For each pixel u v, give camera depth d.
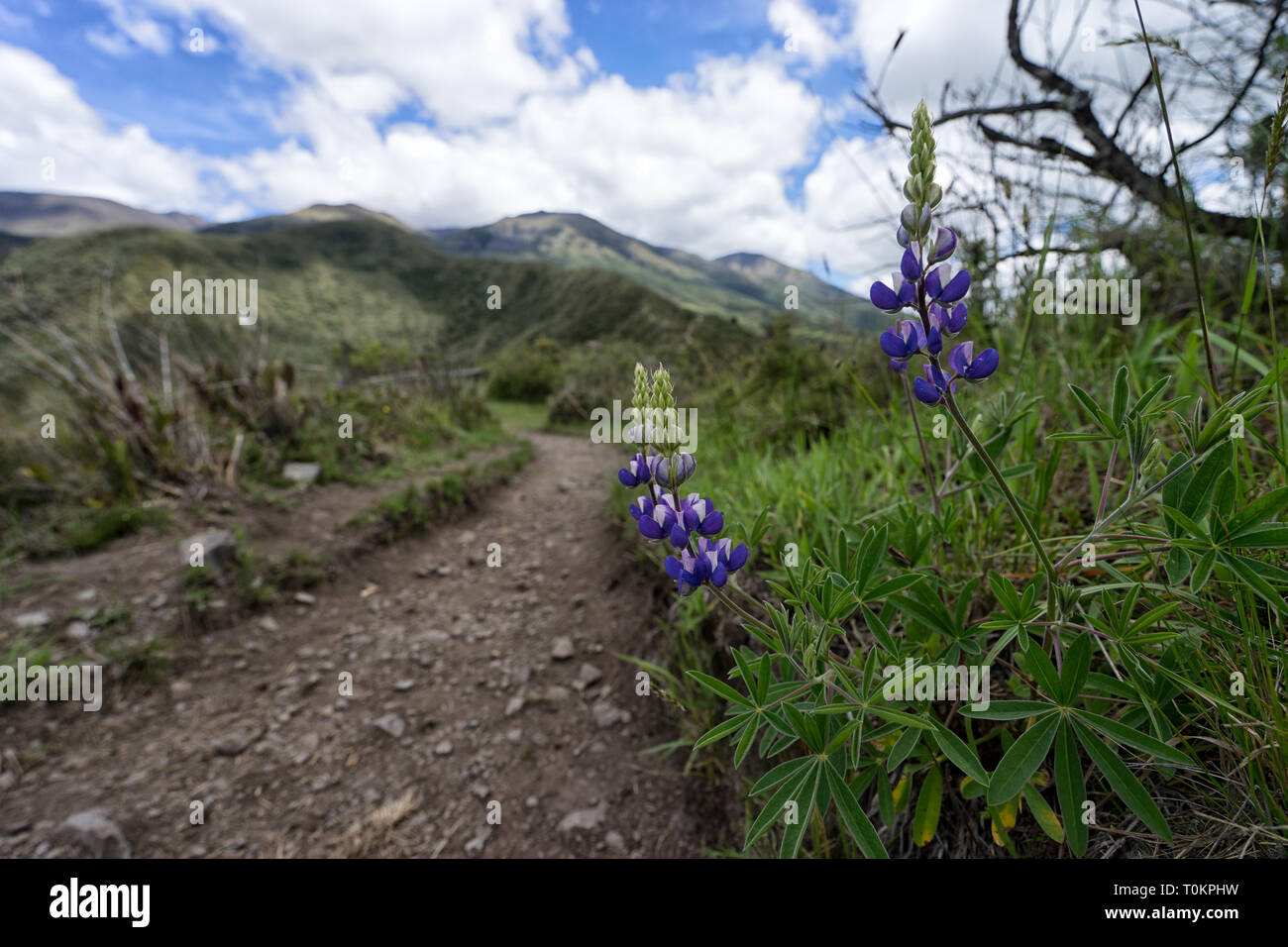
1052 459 1.48
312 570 4.76
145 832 2.61
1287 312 2.26
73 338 5.73
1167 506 0.98
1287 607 0.91
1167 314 2.64
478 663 3.88
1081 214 2.85
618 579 4.61
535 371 21.73
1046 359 2.40
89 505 4.95
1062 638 1.24
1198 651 1.07
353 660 3.96
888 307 1.02
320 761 3.06
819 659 1.17
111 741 3.15
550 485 8.34
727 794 2.32
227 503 5.36
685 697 2.69
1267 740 0.98
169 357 6.38
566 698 3.40
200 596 4.06
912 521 1.47
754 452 3.95
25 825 2.63
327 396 8.48
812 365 4.57
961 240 2.90
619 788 2.70
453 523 6.48
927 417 2.38
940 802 1.36
